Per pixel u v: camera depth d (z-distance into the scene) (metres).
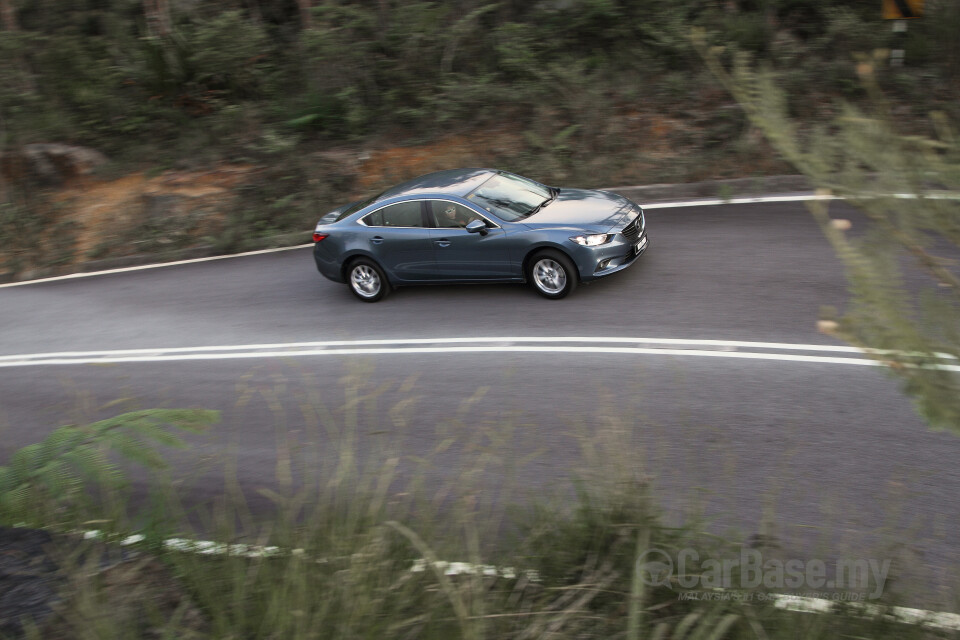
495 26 17.89
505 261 9.62
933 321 3.07
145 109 18.31
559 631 3.52
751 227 10.95
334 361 8.91
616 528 4.21
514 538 4.57
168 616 3.84
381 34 17.47
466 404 7.29
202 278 13.13
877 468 5.45
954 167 2.85
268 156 16.34
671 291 9.25
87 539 4.68
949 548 4.56
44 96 18.69
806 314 8.12
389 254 10.27
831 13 15.49
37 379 9.89
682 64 16.05
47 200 16.77
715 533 4.89
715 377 7.11
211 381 8.88
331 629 3.47
